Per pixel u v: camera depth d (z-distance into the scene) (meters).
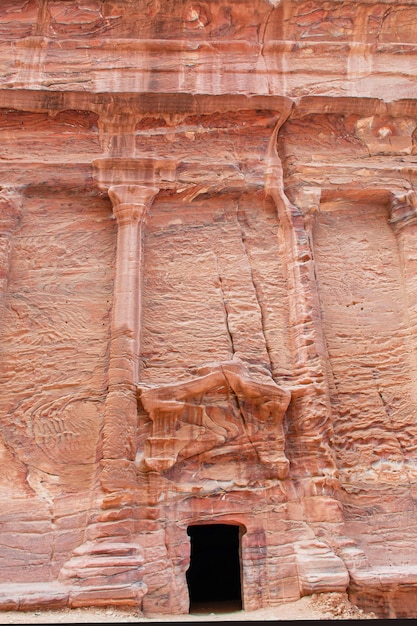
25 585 7.34
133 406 8.39
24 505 7.98
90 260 9.64
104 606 7.02
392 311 9.77
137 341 8.83
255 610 7.50
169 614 7.37
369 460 8.81
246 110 10.27
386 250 10.23
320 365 8.92
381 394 9.20
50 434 8.41
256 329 9.25
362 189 10.30
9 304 9.16
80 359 8.89
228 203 10.21
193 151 10.27
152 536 7.77
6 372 8.72
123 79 10.45
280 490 8.22
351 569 7.66
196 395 8.52
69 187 9.93
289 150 10.49
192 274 9.59
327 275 9.96
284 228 10.02
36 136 10.15
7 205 9.62
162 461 8.13
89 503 7.99
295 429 8.69
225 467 8.34
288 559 7.80
